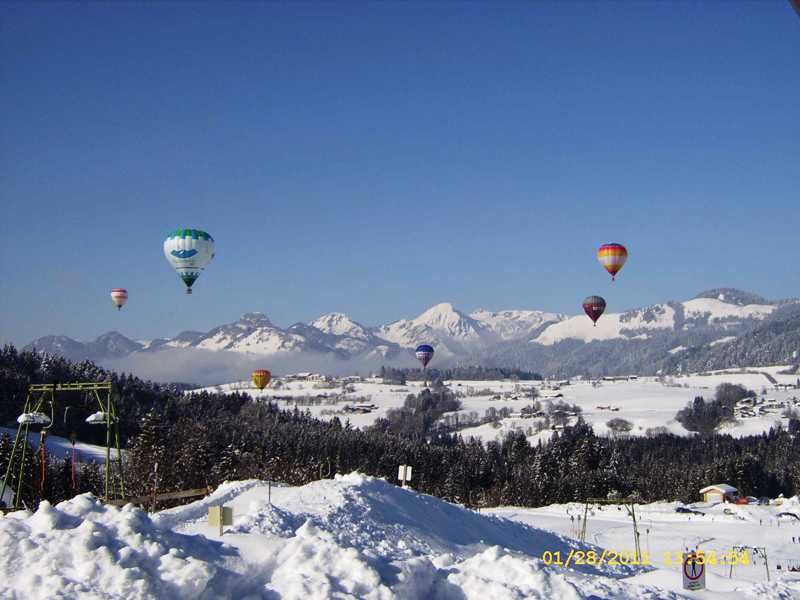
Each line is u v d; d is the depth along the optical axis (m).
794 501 83.56
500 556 15.85
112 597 12.49
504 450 147.88
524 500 106.94
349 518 27.14
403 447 123.19
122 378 166.25
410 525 28.80
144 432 88.00
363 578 14.03
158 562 13.62
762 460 136.88
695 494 110.44
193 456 86.88
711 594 17.66
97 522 14.67
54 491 63.50
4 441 62.34
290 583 13.70
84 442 121.56
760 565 41.00
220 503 30.81
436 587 14.59
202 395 180.12
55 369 150.38
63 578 12.80
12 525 14.13
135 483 71.12
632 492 113.50
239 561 14.76
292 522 24.36
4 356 146.75
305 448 115.12
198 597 13.11
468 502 107.94
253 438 115.50
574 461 126.69
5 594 12.55
